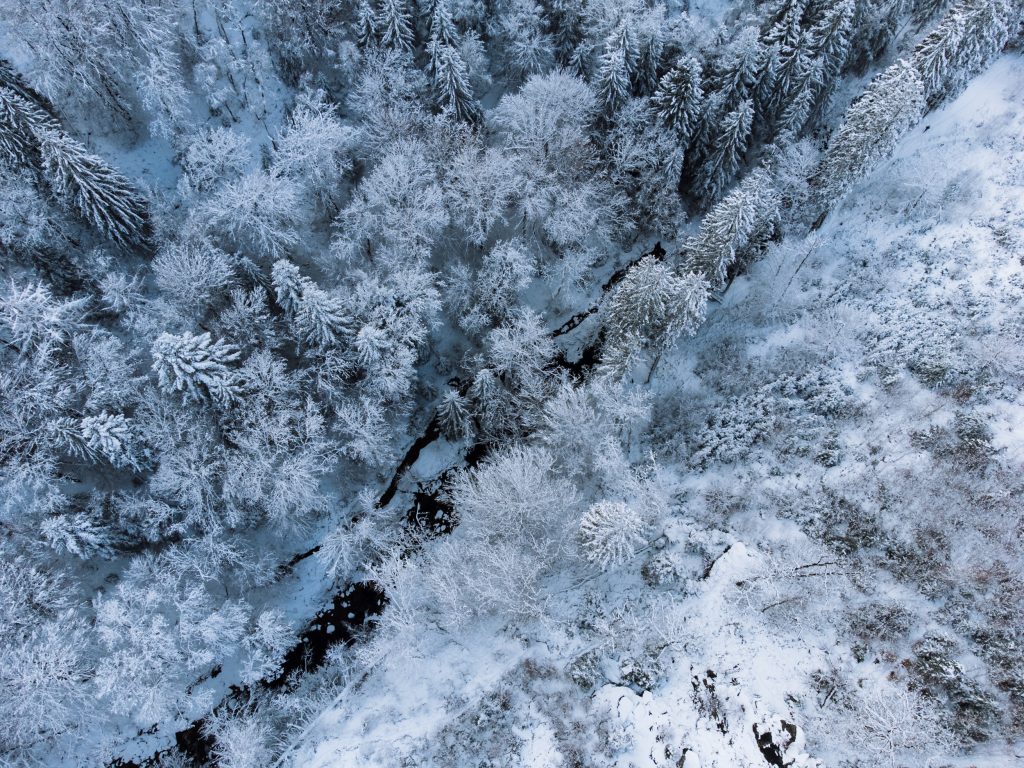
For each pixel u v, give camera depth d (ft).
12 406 94.38
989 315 108.06
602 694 86.02
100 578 106.73
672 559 96.07
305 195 129.49
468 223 131.75
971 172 130.62
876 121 109.40
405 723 94.48
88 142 127.75
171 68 122.52
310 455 111.45
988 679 75.36
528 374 118.83
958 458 94.12
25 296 96.17
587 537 89.61
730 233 104.94
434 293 118.32
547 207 130.11
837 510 95.66
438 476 130.00
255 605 116.47
